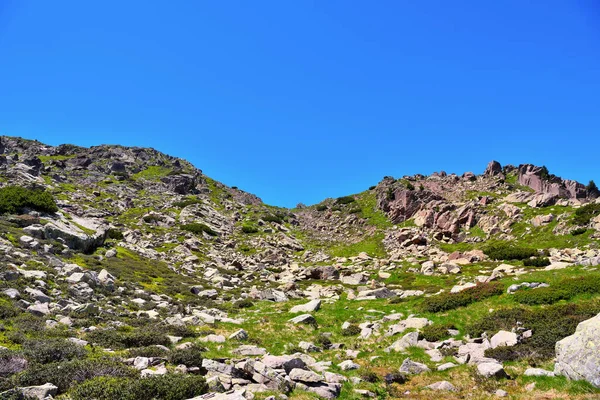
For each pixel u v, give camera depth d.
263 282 58.50
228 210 117.12
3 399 11.91
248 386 16.77
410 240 81.44
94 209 82.88
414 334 26.41
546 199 81.38
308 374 18.08
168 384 14.40
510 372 19.75
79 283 31.77
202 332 27.25
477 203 91.56
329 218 120.56
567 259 47.59
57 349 17.03
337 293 49.25
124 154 146.25
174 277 50.03
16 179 83.56
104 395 13.23
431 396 17.91
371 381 20.00
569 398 15.52
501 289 33.12
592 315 24.09
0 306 21.28
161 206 101.00
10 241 36.84
